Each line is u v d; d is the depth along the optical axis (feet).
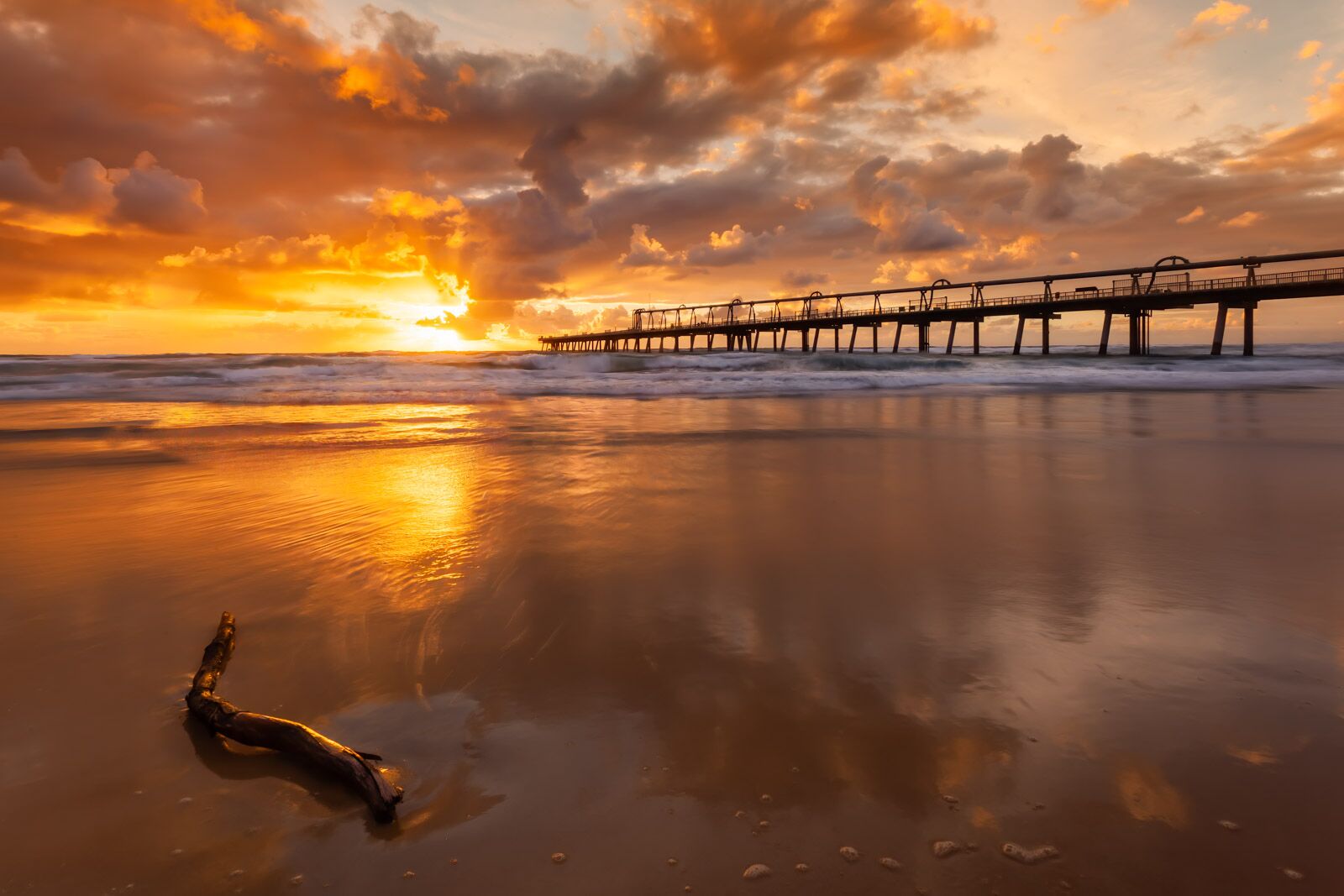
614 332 311.27
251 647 9.40
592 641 9.63
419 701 8.00
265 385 67.87
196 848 5.73
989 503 18.52
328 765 6.56
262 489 20.43
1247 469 23.47
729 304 251.39
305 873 5.47
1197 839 5.70
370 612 10.69
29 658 9.14
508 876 5.43
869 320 197.36
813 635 9.78
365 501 18.74
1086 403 52.42
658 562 13.26
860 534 15.30
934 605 10.88
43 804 6.23
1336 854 5.51
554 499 19.08
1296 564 12.93
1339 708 7.64
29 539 14.82
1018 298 163.63
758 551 13.99
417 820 6.03
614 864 5.53
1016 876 5.35
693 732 7.35
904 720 7.55
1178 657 8.96
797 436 32.99
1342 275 121.80
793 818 6.04
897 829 5.90
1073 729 7.30
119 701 8.04
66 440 31.35
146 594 11.52
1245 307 137.80
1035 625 10.06
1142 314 149.79
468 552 13.96
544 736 7.28
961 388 72.02
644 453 27.78
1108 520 16.57
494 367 103.04
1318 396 59.26
